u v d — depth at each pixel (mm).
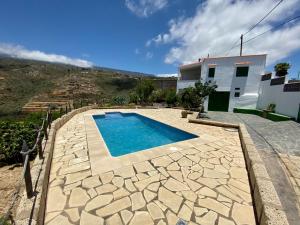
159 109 17297
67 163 4223
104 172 3771
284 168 4109
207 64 17516
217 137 6914
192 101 14672
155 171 3861
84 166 4051
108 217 2473
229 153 5168
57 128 7410
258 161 3643
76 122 9312
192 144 5906
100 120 12328
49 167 3859
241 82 16266
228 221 2455
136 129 10602
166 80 27656
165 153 4969
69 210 2605
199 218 2494
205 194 3070
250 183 3447
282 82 12039
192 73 23125
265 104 14383
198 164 4312
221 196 3029
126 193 3033
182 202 2832
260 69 15523
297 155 4965
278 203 2260
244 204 2836
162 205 2750
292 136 7086
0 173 4008
